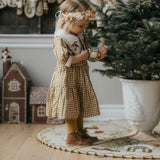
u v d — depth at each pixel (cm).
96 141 216
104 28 217
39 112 276
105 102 293
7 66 278
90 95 207
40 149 201
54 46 204
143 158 183
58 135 235
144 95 222
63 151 197
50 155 189
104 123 276
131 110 227
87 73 211
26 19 299
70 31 206
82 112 208
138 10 211
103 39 208
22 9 292
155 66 205
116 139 222
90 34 226
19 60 292
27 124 275
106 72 225
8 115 279
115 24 206
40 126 268
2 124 275
